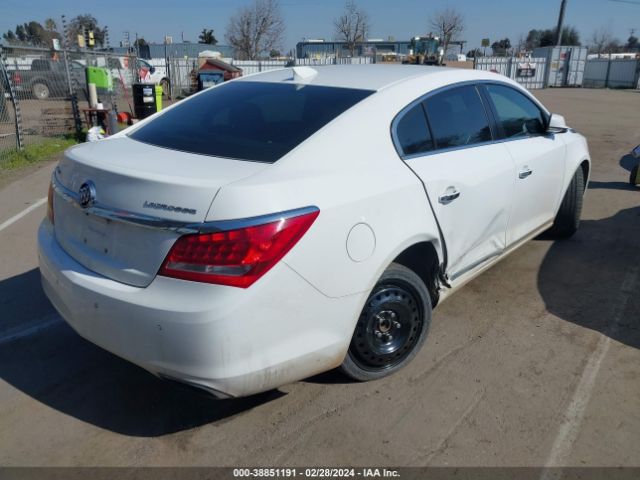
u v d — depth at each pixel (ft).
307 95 10.54
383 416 9.43
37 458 8.56
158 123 11.15
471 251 11.81
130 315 7.86
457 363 10.94
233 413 9.55
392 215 9.30
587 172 17.38
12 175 28.35
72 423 9.35
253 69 111.65
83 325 8.64
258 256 7.55
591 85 140.15
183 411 9.63
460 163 11.10
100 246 8.54
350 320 8.86
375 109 9.99
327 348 8.66
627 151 35.47
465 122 11.82
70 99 42.75
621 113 62.49
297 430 9.11
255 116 10.18
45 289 9.96
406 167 9.91
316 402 9.78
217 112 10.77
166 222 7.63
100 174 8.50
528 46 239.30
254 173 8.18
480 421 9.30
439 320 12.64
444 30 151.02
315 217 8.11
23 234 18.66
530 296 13.85
